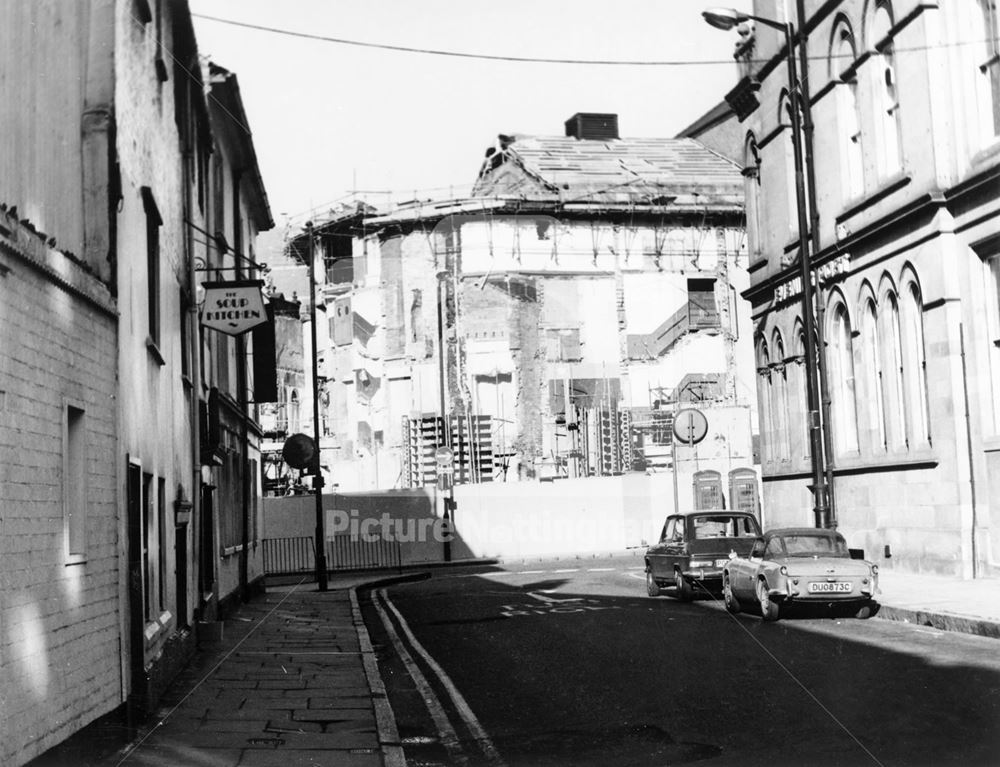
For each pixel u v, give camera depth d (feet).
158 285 46.34
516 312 191.93
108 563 32.50
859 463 88.79
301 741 33.35
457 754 31.63
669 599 78.13
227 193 88.28
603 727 33.83
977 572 72.74
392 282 198.59
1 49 25.46
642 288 197.06
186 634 51.62
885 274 83.92
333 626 69.62
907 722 31.55
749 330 201.57
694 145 217.77
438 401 192.54
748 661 45.44
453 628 66.64
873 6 84.94
